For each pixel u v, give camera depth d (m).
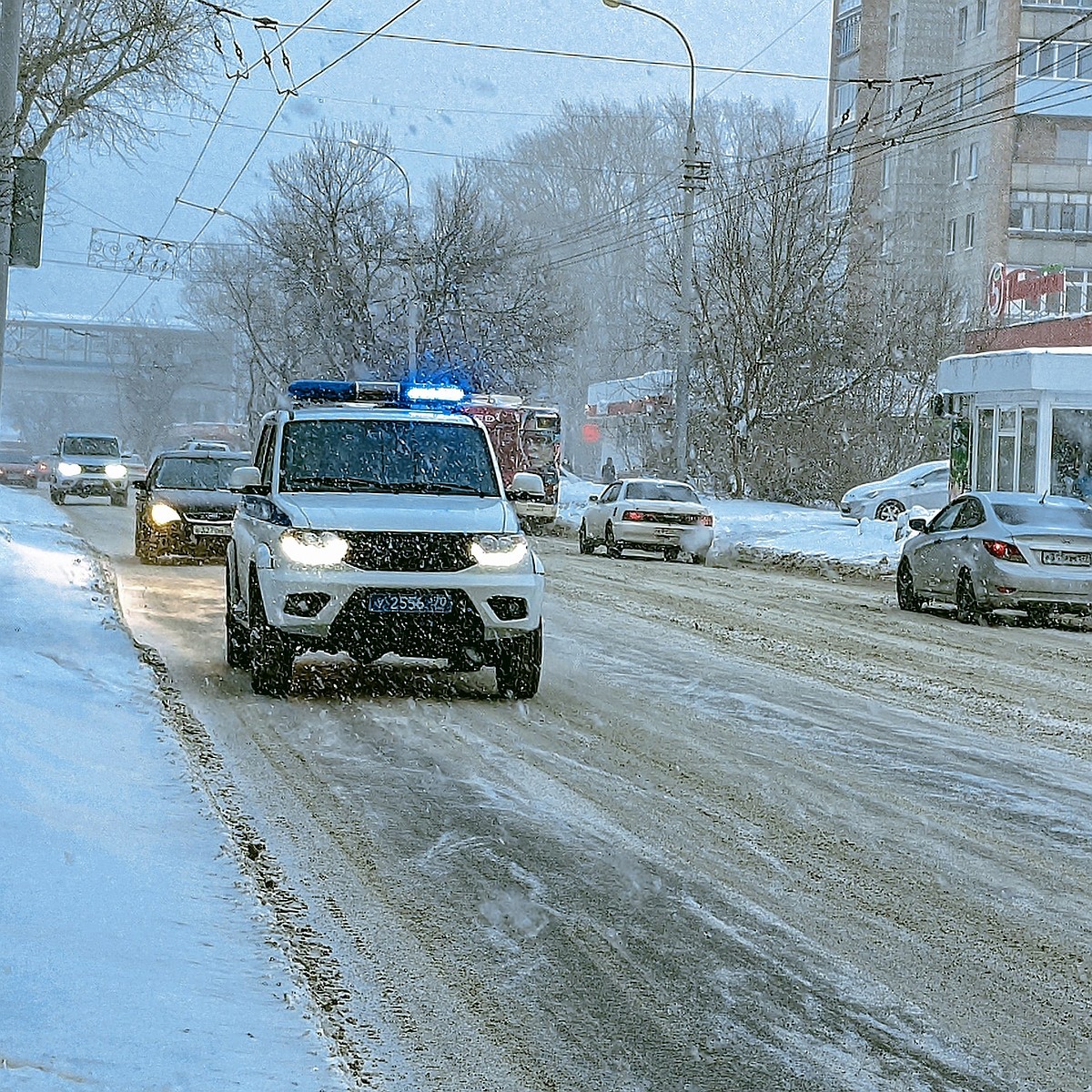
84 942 5.02
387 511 10.55
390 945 5.52
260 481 11.36
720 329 46.56
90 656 11.25
